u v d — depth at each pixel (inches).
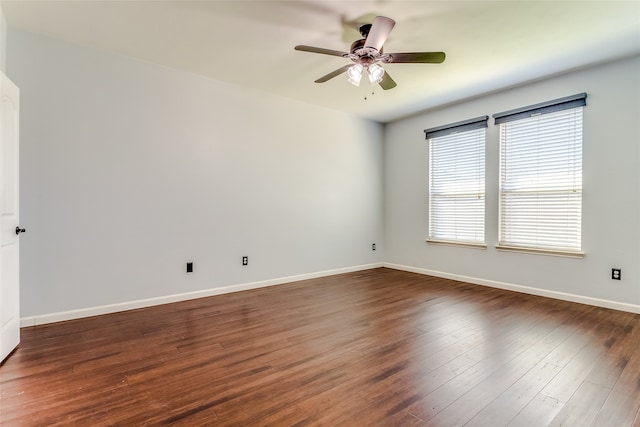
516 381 75.5
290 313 124.6
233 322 114.7
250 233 160.2
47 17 99.3
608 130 128.3
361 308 131.0
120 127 124.8
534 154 150.3
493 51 118.4
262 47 117.6
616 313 122.9
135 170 128.3
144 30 106.7
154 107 132.0
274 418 62.0
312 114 183.0
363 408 65.2
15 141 92.3
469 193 176.1
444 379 76.4
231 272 154.4
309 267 184.4
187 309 129.0
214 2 90.8
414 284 172.2
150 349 92.3
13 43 105.4
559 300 141.2
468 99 172.1
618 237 126.6
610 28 103.2
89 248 119.3
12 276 90.0
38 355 88.1
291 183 175.2
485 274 169.0
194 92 141.7
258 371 80.1
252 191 160.4
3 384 73.5
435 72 136.9
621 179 125.6
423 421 61.3
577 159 137.1
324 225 190.7
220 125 149.3
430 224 196.4
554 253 142.9
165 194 135.3
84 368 81.2
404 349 92.8
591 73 132.1
